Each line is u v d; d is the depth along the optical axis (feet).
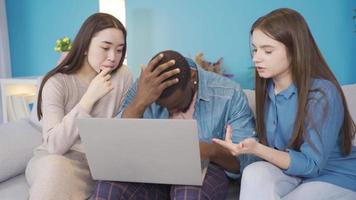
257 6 7.89
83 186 3.70
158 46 8.76
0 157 4.19
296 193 3.13
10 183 4.26
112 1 7.50
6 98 7.66
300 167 3.04
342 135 3.43
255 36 3.34
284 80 3.51
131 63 9.00
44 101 3.91
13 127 4.74
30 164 3.95
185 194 3.10
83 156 3.88
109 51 4.06
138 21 8.82
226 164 3.67
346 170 3.34
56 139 3.58
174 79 3.34
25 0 9.53
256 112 3.78
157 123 2.70
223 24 8.20
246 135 3.74
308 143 3.14
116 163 3.07
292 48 3.25
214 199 3.30
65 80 4.08
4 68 9.49
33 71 9.78
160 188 3.70
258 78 3.73
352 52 7.48
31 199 3.30
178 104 3.53
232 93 3.94
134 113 3.47
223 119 3.93
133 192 3.40
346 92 4.48
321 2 7.50
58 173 3.47
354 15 7.34
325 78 3.37
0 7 9.32
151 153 2.90
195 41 8.47
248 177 3.05
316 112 3.17
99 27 4.00
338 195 3.13
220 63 8.20
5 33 9.50
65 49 7.48
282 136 3.58
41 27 9.53
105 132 2.88
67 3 9.26
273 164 3.19
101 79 3.74
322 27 7.58
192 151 2.79
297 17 3.28
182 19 8.49
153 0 8.63
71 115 3.60
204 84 3.96
